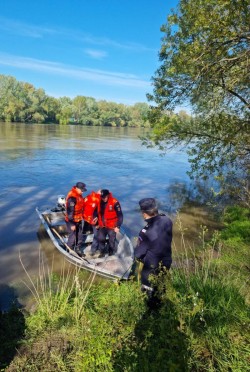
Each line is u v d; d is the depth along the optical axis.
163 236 3.69
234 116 8.02
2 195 11.95
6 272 6.29
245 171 10.34
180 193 14.25
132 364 2.76
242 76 6.62
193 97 7.96
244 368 2.71
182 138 9.59
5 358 3.51
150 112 9.52
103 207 6.35
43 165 18.91
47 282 5.88
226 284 3.95
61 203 9.29
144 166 21.48
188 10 6.48
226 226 9.55
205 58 6.49
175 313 3.11
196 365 2.78
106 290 4.96
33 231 8.53
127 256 6.55
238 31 5.95
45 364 3.35
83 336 3.50
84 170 18.31
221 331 3.08
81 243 6.84
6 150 24.08
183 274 4.24
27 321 4.22
